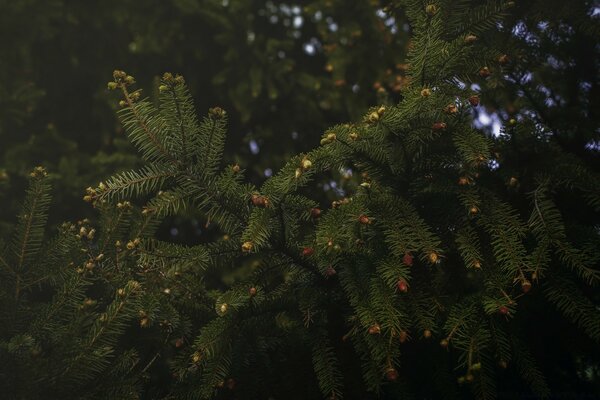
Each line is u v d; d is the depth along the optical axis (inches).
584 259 58.2
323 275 61.5
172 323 62.0
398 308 58.5
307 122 102.3
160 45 99.6
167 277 62.9
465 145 59.1
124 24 100.3
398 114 58.9
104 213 64.4
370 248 60.1
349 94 95.1
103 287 64.5
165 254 61.8
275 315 61.9
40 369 58.6
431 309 59.4
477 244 59.8
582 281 63.8
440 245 60.9
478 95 61.3
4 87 91.3
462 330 58.2
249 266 84.0
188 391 61.2
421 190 61.2
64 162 87.7
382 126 59.1
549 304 63.6
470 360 57.1
